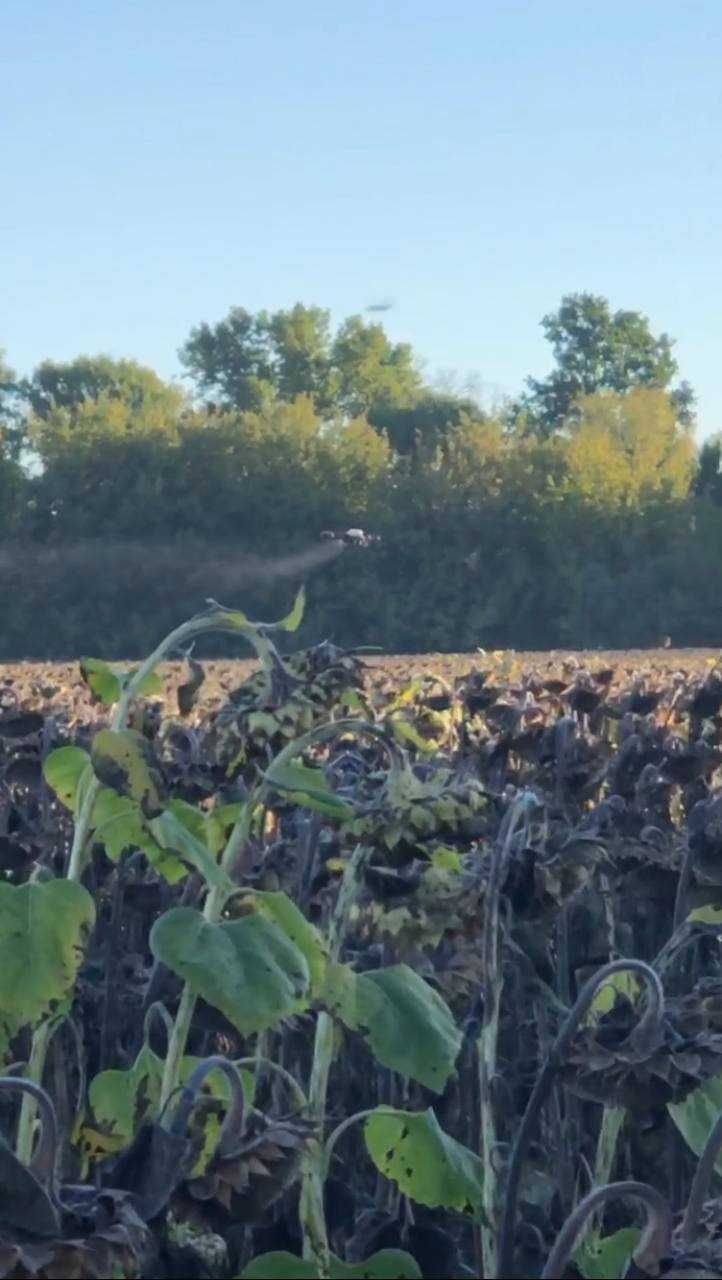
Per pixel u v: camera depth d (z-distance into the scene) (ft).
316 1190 9.18
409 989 9.87
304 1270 8.45
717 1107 10.22
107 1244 7.77
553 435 216.54
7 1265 7.68
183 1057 10.59
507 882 8.84
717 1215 10.34
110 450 158.61
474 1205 9.62
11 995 9.72
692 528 207.31
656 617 204.33
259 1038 10.74
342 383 239.91
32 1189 7.97
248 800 9.51
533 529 201.98
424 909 9.07
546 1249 9.42
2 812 15.25
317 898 11.94
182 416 172.55
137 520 156.66
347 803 9.51
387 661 83.61
